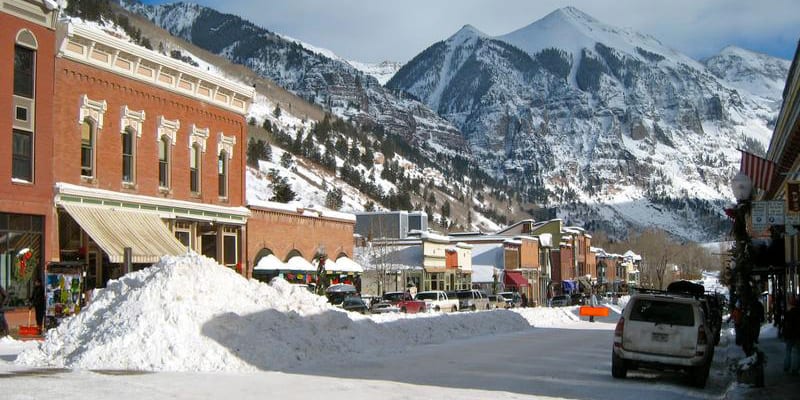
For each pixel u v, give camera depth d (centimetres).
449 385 1641
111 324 1894
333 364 1994
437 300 5228
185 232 4112
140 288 1989
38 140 3192
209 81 4225
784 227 2622
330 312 2331
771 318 5744
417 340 2788
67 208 3284
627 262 16525
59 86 3297
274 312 2111
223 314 1969
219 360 1831
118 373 1686
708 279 18775
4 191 3038
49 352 1889
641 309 1870
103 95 3531
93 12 15675
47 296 2870
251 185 12975
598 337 3259
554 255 10962
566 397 1538
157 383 1538
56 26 3284
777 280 4619
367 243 7344
